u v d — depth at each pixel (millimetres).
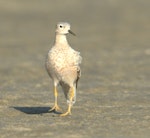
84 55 27828
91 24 43375
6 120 12836
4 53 29328
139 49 29594
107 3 54688
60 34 13016
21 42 34312
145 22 44062
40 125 12188
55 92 13422
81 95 16703
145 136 11094
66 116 13273
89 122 12500
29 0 55062
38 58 26922
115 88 18234
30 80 20391
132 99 15961
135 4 53906
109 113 13703
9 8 51500
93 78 20641
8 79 20641
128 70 22688
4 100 15789
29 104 15234
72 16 48094
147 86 18688
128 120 12727
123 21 44781
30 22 45219
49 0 55656
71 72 12906
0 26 42688
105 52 28875
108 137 11000
